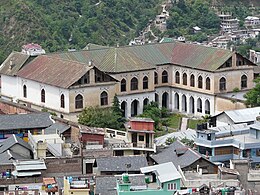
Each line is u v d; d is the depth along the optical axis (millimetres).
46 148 171250
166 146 178125
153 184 148500
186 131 197875
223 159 175000
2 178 157000
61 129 190875
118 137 187875
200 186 144250
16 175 158125
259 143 174000
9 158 167125
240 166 152750
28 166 160375
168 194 142375
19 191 148250
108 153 173375
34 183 157750
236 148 174375
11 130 189750
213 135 175750
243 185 150125
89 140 181375
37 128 191625
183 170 158500
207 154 175500
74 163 165625
